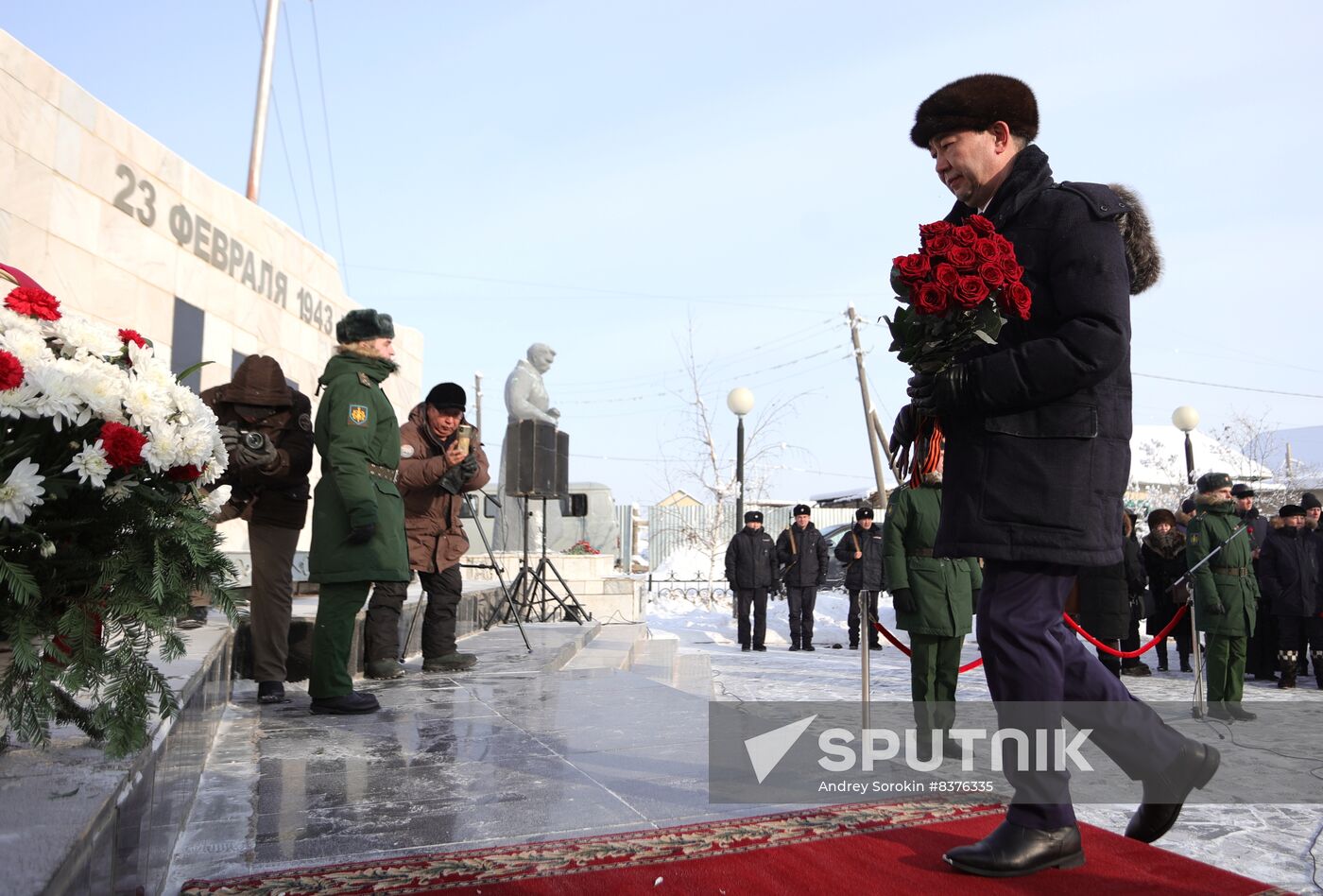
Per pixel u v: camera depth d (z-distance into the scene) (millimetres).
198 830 2963
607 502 20688
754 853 2699
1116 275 2520
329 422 4879
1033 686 2562
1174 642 14172
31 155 7898
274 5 16281
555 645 8500
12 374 2178
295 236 12734
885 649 14438
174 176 9875
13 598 2215
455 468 6523
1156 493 29609
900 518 5332
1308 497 10109
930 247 2531
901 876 2508
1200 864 2607
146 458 2373
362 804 3244
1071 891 2406
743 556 14391
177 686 2984
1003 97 2721
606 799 3314
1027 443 2561
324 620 4883
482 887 2434
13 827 1656
